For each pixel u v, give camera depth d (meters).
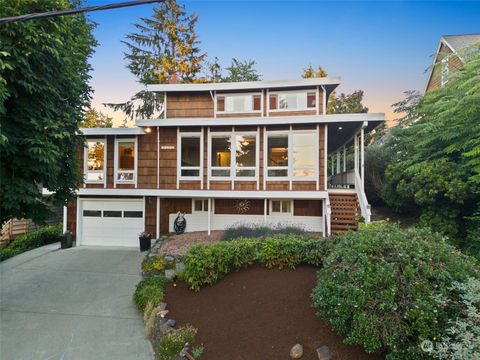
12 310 5.38
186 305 4.82
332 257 3.79
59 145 5.90
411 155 11.11
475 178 6.86
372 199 13.37
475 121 7.56
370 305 2.88
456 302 2.77
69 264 8.09
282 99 10.91
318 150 9.22
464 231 8.03
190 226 10.59
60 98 5.71
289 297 4.39
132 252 9.30
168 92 11.64
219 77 21.05
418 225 8.83
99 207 10.50
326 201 9.01
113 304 5.66
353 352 3.12
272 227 9.25
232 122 9.41
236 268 5.49
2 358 3.90
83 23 6.92
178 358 3.55
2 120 4.87
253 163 9.70
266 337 3.66
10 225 11.93
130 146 10.40
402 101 12.73
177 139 10.06
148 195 10.05
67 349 4.14
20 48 4.70
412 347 2.60
